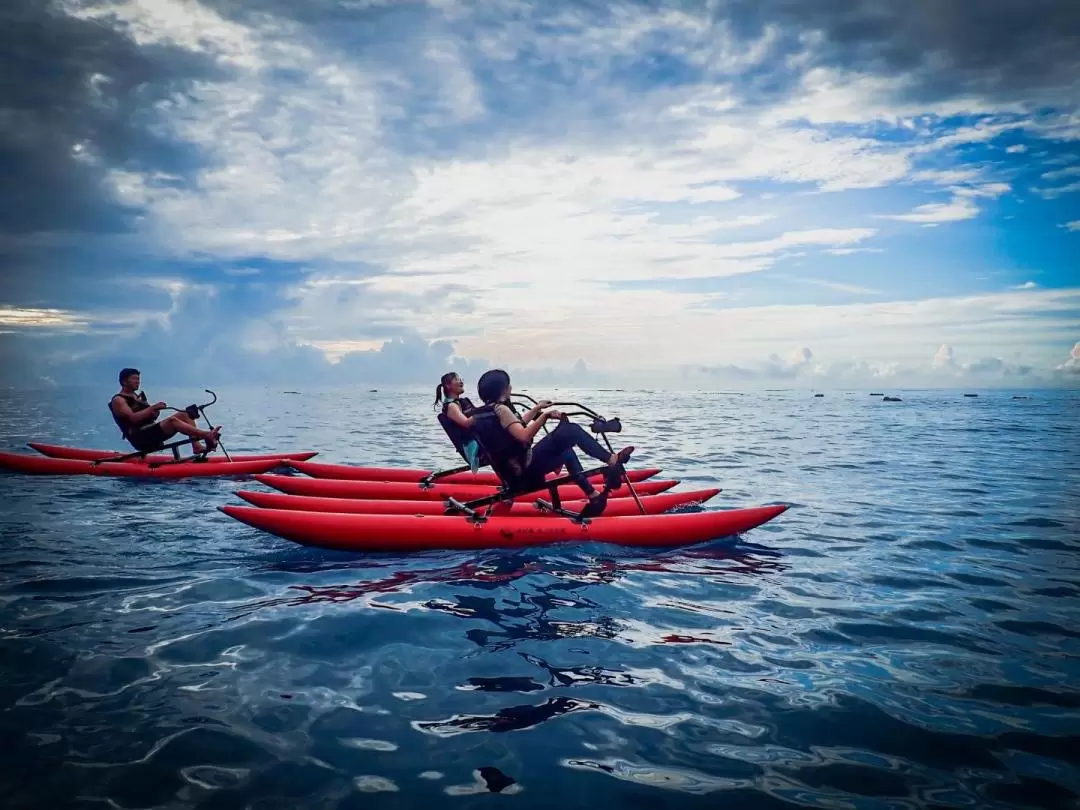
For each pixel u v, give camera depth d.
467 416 4.89
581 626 3.42
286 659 2.99
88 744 2.26
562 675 2.84
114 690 2.68
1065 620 3.55
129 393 8.65
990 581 4.23
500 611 3.64
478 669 2.90
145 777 2.07
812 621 3.52
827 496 7.38
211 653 3.05
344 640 3.22
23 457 8.64
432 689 2.70
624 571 4.43
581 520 5.08
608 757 2.21
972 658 3.05
